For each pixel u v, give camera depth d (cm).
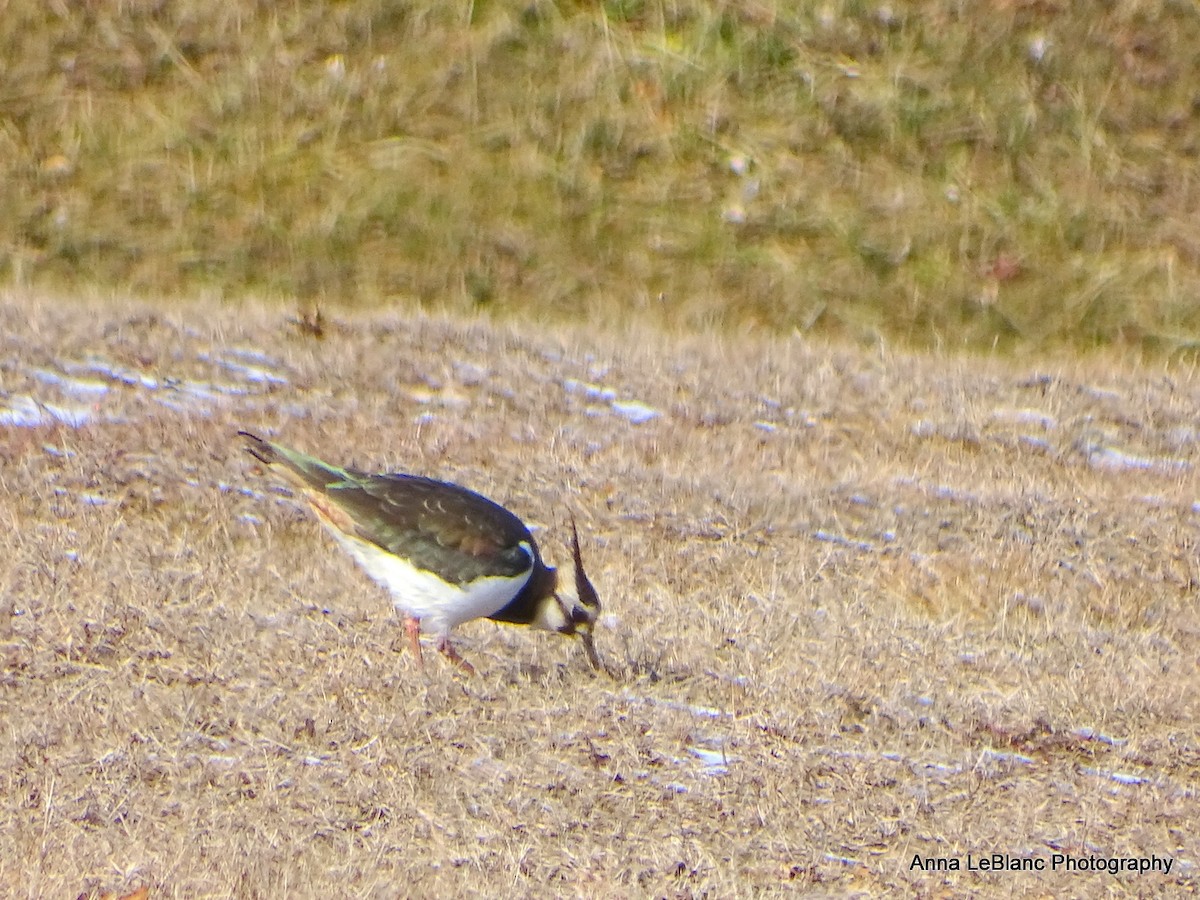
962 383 2080
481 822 915
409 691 1075
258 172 2512
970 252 2511
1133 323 2453
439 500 1120
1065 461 1827
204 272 2392
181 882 801
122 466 1462
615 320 2364
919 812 986
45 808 867
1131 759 1099
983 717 1132
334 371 1841
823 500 1582
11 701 995
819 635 1275
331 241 2444
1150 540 1588
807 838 938
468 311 2364
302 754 975
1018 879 913
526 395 1845
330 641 1155
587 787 966
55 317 1933
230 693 1040
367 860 851
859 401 1966
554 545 1401
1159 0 2788
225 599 1205
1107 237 2552
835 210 2539
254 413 1656
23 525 1307
